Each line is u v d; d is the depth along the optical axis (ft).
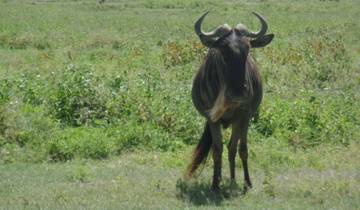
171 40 248.11
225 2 435.12
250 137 128.26
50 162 116.16
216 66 97.14
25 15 338.54
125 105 135.85
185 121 130.21
